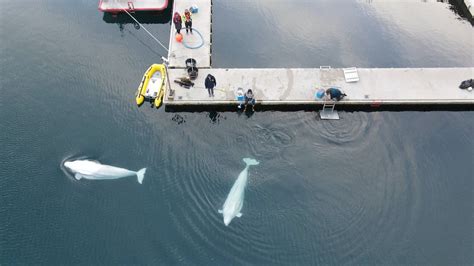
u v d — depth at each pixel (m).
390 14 36.66
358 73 29.92
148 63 31.64
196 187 24.28
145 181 24.41
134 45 33.16
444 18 36.38
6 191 24.02
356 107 28.84
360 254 21.83
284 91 28.84
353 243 22.19
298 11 36.69
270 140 26.80
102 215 23.08
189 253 21.69
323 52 33.06
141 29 34.69
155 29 34.72
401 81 29.50
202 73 29.83
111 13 35.53
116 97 29.06
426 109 28.91
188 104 28.27
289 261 21.53
